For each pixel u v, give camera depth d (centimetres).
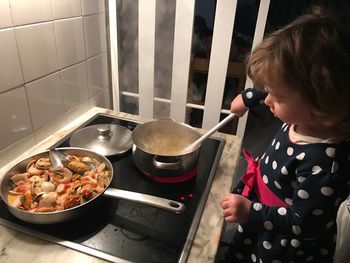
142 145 85
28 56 80
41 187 65
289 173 65
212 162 85
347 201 72
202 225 64
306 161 61
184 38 106
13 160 82
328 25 50
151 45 111
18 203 61
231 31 101
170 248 58
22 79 79
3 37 71
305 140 63
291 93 52
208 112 119
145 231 62
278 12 117
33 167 71
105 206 67
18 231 59
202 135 84
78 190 64
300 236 59
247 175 78
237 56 121
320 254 73
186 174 77
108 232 61
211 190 74
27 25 77
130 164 83
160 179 77
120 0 111
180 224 64
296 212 58
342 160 57
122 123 105
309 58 48
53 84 92
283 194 68
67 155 77
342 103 49
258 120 164
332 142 59
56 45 89
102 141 88
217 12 99
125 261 55
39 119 89
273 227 60
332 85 48
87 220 63
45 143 90
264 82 56
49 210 60
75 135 91
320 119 53
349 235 74
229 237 115
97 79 116
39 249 56
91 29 105
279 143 71
